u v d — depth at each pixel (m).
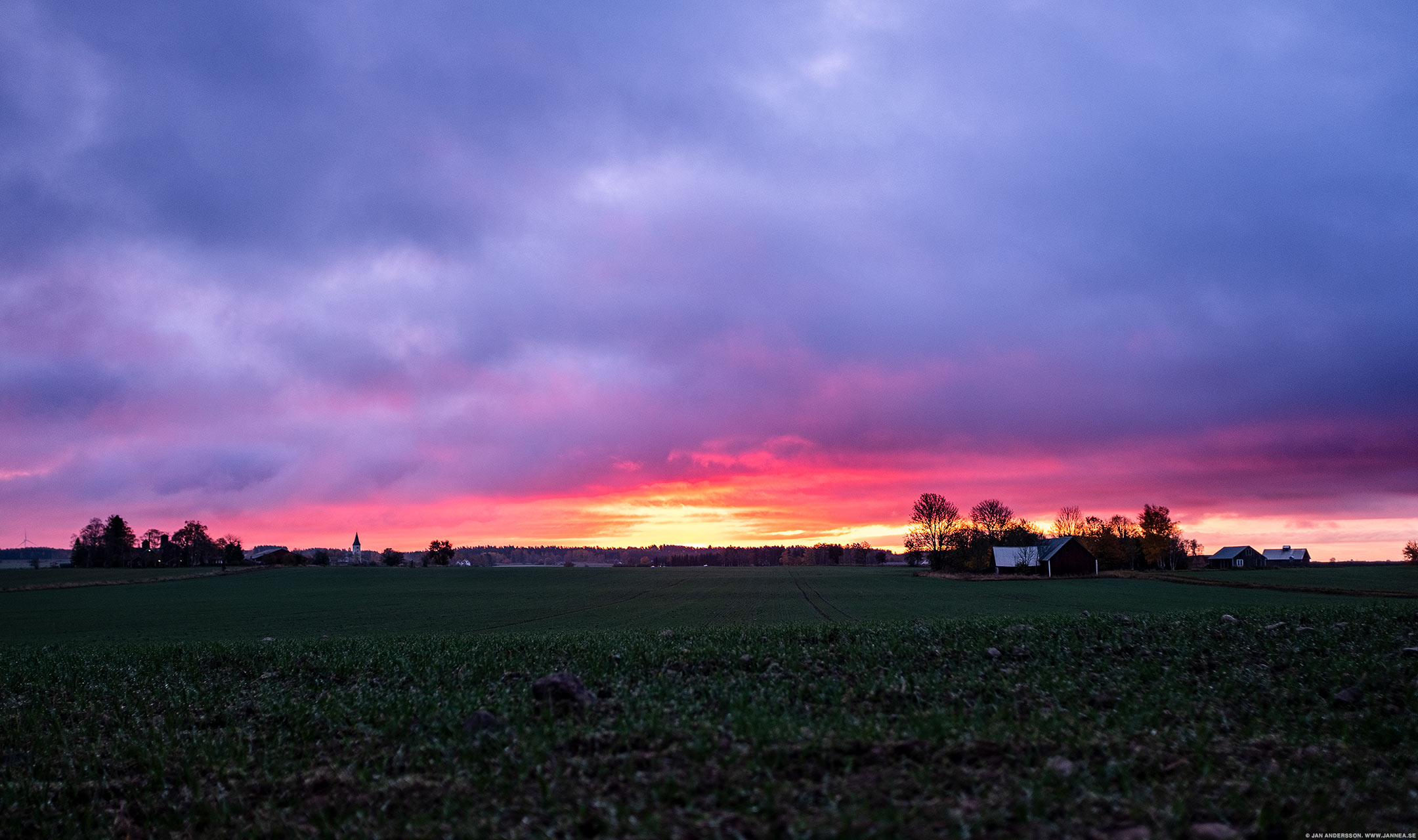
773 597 73.06
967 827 8.00
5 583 105.38
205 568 153.00
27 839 10.20
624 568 166.88
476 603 68.62
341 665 18.92
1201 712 12.52
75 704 16.36
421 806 9.68
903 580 108.12
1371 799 8.81
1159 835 7.80
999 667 16.28
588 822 8.68
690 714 12.71
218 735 13.52
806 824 8.20
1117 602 58.44
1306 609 25.05
